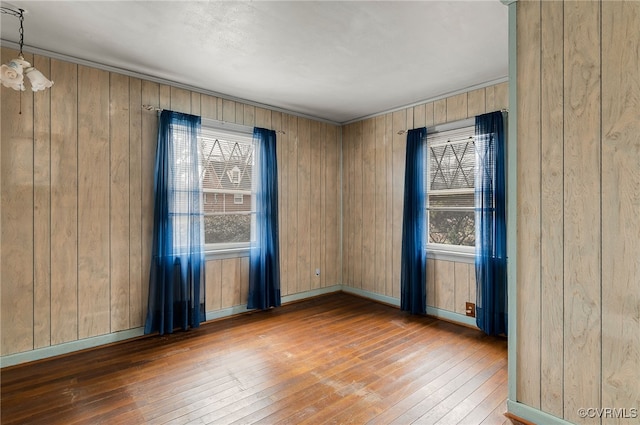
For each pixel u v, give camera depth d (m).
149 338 3.41
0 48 2.71
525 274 2.10
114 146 3.28
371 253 4.88
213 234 4.02
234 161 4.17
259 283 4.26
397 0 2.18
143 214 3.46
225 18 2.39
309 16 2.37
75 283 3.07
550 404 2.00
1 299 2.74
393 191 4.56
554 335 1.99
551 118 1.98
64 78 3.00
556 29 1.95
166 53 2.95
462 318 3.82
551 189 1.99
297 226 4.81
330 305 4.59
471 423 2.08
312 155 4.98
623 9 1.73
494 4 2.22
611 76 1.77
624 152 1.74
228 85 3.72
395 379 2.61
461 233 3.90
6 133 2.74
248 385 2.51
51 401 2.29
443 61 3.10
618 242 1.76
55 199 2.97
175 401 2.30
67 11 2.30
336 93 3.97
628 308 1.74
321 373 2.70
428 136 4.18
